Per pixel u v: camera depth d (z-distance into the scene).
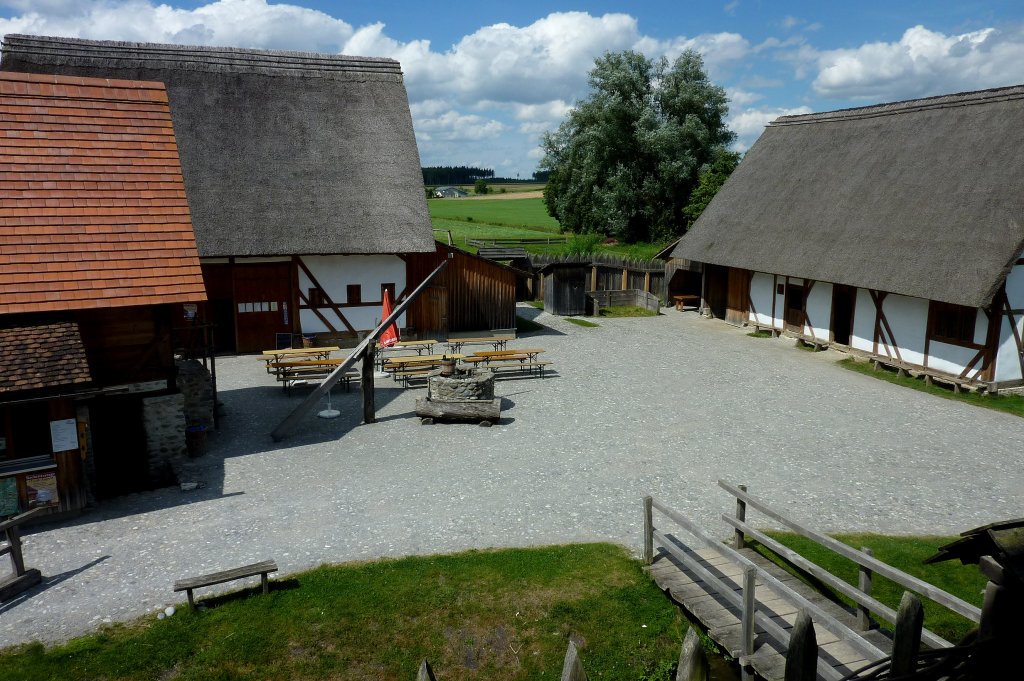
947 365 20.33
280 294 24.19
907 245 20.94
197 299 14.01
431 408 16.80
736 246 27.95
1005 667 4.20
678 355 24.45
